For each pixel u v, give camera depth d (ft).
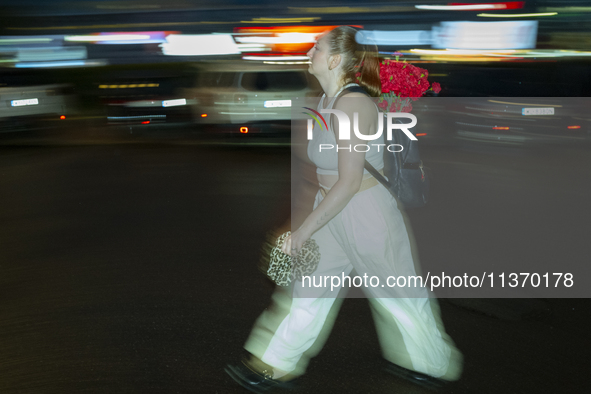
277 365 10.55
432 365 10.62
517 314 13.51
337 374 10.99
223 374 10.92
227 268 16.44
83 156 36.27
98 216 22.24
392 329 12.76
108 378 10.82
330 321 13.12
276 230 20.12
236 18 46.93
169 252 17.83
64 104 45.44
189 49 53.88
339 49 9.34
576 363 11.39
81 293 14.74
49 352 11.80
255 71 38.58
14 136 43.52
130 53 59.52
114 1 58.08
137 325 12.95
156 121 42.50
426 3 46.26
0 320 13.26
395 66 9.90
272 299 14.30
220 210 22.89
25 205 24.16
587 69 34.65
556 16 38.19
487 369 11.14
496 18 41.88
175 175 29.86
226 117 37.88
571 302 14.15
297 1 44.75
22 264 16.90
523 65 35.68
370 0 46.03
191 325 12.92
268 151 36.27
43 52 59.93
